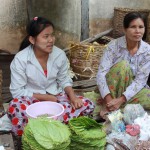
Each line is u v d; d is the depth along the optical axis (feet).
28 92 9.93
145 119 9.59
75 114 9.84
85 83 14.17
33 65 9.92
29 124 7.52
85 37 17.93
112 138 8.84
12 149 8.46
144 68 10.78
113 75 10.77
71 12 18.39
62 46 19.20
